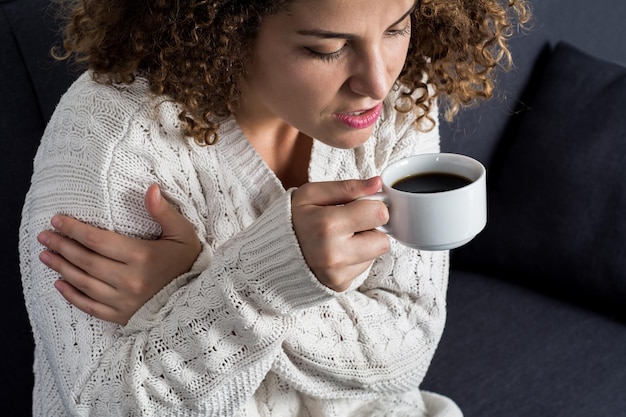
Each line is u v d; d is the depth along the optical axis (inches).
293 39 38.2
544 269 70.5
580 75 70.9
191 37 40.5
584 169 68.4
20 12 55.9
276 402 48.1
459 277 74.2
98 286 43.1
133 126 43.0
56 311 44.8
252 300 40.3
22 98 56.3
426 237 36.3
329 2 36.4
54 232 43.9
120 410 42.9
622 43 81.8
